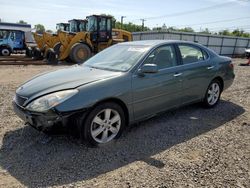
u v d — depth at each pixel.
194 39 35.72
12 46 24.08
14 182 3.10
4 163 3.50
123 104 4.22
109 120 4.11
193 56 5.57
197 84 5.51
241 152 3.95
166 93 4.84
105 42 19.41
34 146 3.98
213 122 5.23
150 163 3.58
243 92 7.97
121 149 3.97
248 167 3.52
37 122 3.71
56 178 3.19
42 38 20.94
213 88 6.08
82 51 17.67
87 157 3.70
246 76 11.62
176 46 5.25
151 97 4.58
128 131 4.66
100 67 4.74
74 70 4.65
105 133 4.09
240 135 4.61
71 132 3.88
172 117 5.45
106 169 3.41
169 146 4.11
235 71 13.78
